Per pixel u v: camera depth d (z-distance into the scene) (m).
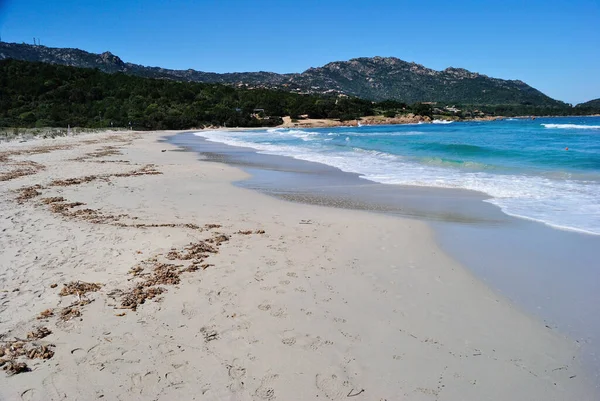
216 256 6.20
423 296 5.02
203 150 26.05
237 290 5.04
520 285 5.36
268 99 87.50
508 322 4.43
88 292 4.88
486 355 3.81
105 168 16.12
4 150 22.75
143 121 62.03
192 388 3.28
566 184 11.89
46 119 54.72
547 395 3.28
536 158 17.48
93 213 8.73
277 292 5.01
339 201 10.48
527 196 10.54
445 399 3.22
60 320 4.25
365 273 5.68
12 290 4.91
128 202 9.95
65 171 15.03
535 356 3.81
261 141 34.78
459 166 16.23
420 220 8.49
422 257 6.34
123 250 6.38
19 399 3.11
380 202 10.32
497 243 7.01
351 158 19.80
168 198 10.54
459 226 8.06
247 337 4.02
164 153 23.67
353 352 3.82
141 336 3.99
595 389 3.34
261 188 12.31
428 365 3.65
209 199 10.54
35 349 3.73
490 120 101.56
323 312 4.55
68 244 6.61
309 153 22.86
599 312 4.64
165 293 4.91
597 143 25.16
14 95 62.81
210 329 4.15
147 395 3.19
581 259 6.23
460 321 4.43
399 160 18.67
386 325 4.31
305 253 6.42
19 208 9.02
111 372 3.45
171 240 6.89
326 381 3.41
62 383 3.31
